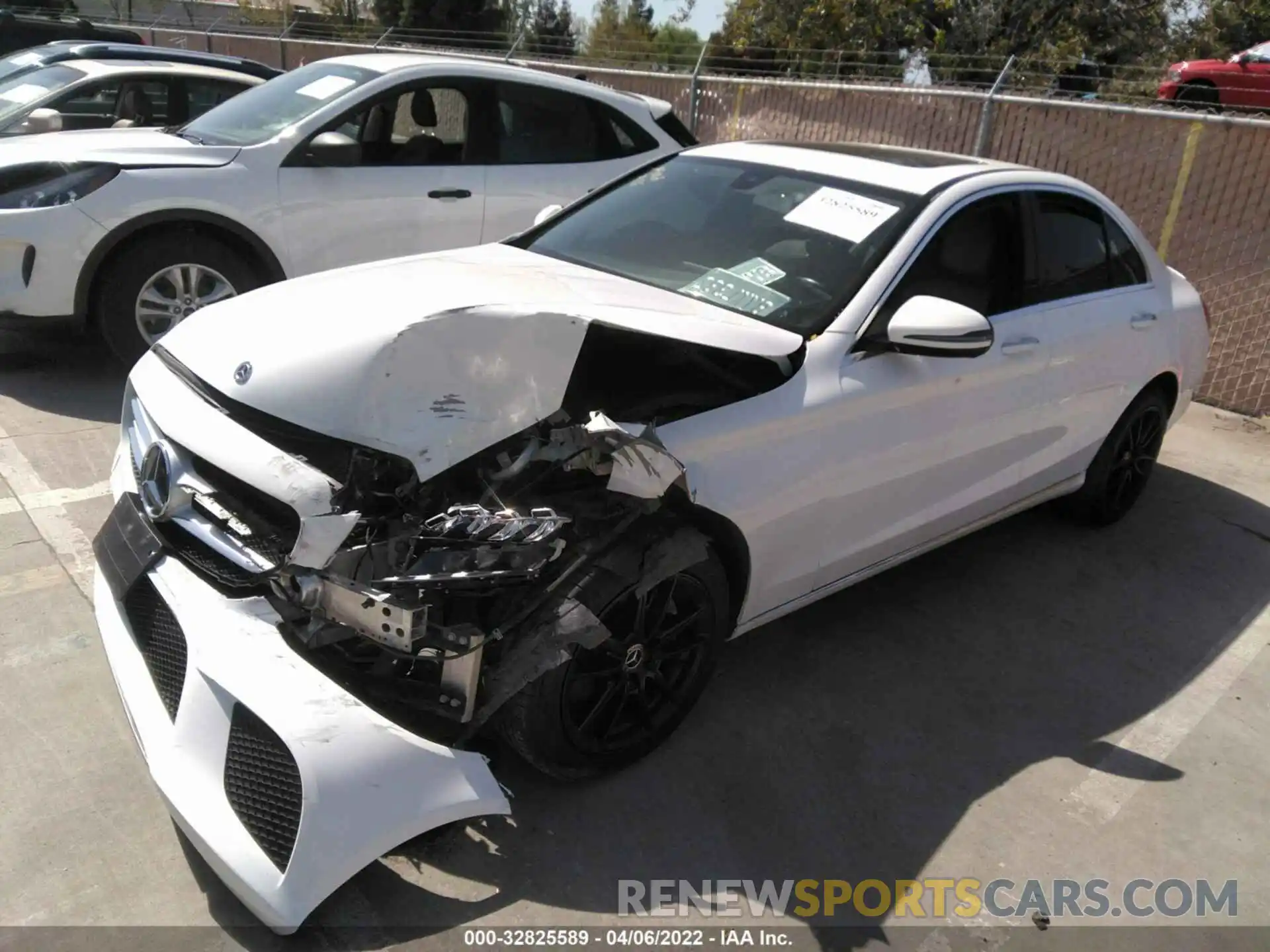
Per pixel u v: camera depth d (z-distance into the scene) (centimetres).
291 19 2905
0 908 235
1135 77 1658
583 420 279
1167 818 309
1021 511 454
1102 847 294
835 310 336
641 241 383
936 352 322
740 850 276
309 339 255
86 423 504
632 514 264
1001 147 831
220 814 218
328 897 239
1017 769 324
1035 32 1841
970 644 393
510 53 1322
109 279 534
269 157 559
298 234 569
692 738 318
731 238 371
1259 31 1877
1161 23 1898
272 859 214
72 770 278
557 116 660
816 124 973
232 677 222
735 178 405
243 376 252
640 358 295
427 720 240
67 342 623
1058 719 352
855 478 330
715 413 293
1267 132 677
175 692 237
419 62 616
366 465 237
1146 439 501
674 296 339
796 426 307
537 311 264
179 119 848
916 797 305
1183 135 721
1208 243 719
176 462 252
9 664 318
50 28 1291
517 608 251
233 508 243
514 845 268
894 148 445
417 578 225
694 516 285
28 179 523
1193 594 452
